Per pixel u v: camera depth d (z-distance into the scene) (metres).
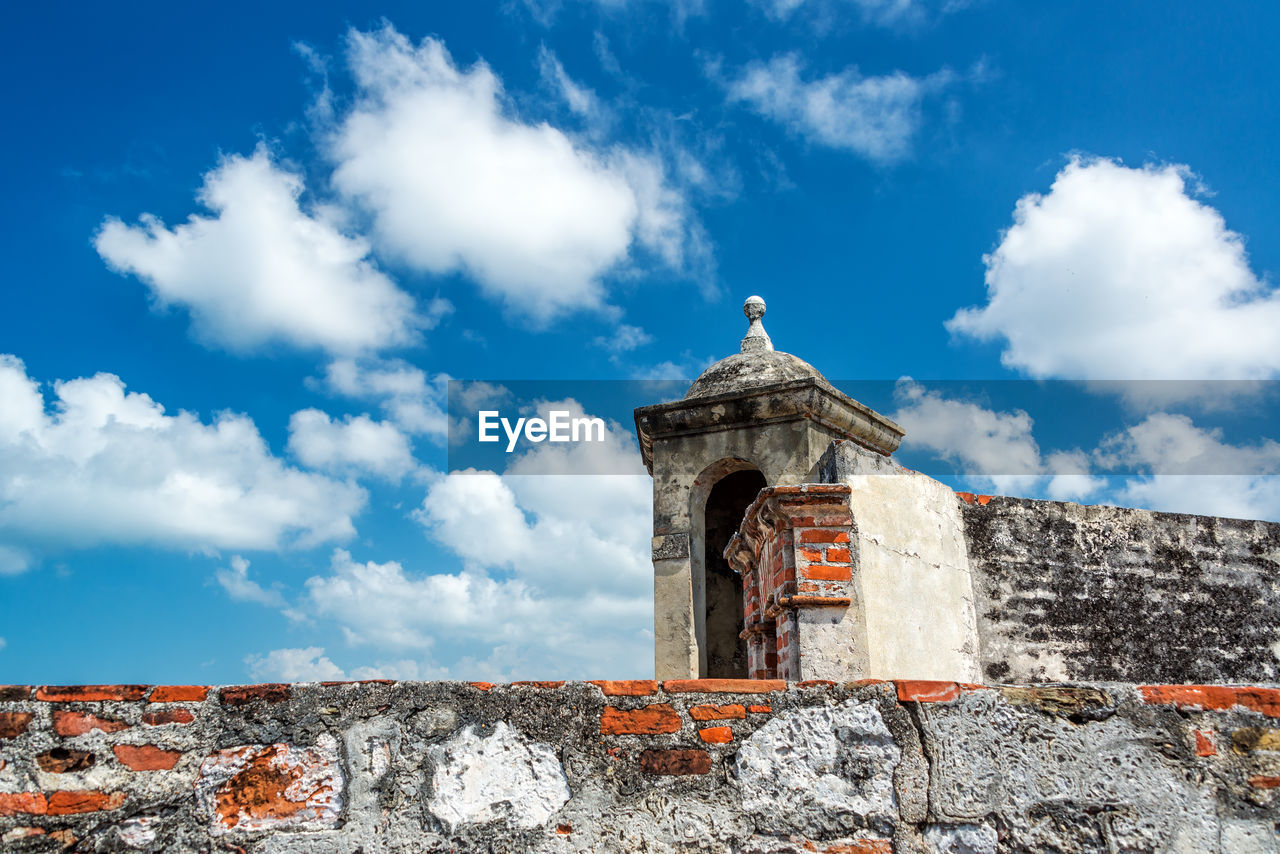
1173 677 6.73
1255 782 2.47
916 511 5.79
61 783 2.38
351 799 2.48
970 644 6.10
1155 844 2.41
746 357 10.52
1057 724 2.51
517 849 2.46
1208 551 7.17
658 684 2.60
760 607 5.41
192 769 2.46
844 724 2.53
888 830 2.44
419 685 2.60
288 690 2.56
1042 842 2.41
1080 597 6.69
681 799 2.49
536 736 2.55
